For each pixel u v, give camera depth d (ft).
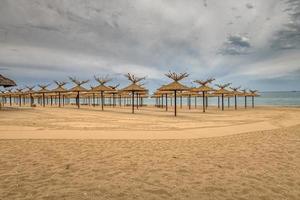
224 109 117.70
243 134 32.81
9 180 13.98
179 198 11.68
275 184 13.62
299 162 18.40
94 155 20.34
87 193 12.13
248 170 16.33
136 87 82.94
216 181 14.12
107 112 83.15
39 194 11.92
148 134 32.14
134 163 17.94
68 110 91.91
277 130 36.99
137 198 11.62
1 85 87.15
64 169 16.31
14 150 21.91
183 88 69.87
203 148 23.53
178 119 57.00
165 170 16.28
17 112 76.38
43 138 28.19
